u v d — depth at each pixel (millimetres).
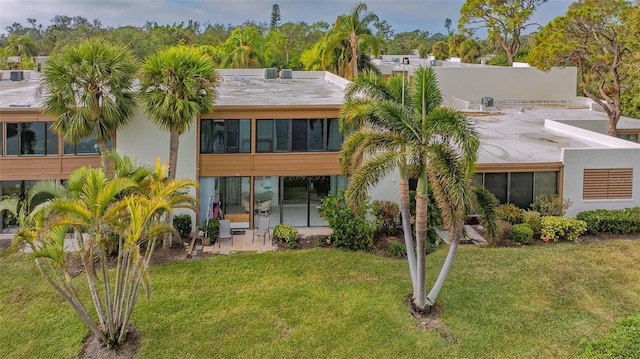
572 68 36969
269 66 57000
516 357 11305
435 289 13180
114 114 16328
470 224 20250
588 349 11477
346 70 41125
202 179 19688
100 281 14977
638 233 19406
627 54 26062
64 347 11695
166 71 15922
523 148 22156
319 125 19609
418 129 11961
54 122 17156
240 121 19266
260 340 12008
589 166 19625
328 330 12383
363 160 12805
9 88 25438
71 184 10867
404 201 13203
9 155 18547
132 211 10266
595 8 25453
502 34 49781
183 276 15383
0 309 13383
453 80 36438
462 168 10891
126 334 12055
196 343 11867
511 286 14656
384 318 12875
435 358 11297
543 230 18500
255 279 15203
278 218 20297
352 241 17750
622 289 14438
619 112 27000
